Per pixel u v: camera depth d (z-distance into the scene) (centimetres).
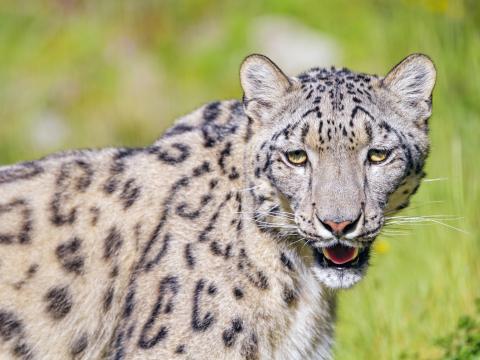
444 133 1914
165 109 3528
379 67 2648
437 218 1745
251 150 1231
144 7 3919
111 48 3791
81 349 1277
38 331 1265
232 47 3619
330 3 3584
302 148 1201
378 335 1605
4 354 1260
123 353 1226
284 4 3697
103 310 1269
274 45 3491
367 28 3309
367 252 1248
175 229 1239
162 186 1268
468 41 2055
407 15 2283
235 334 1219
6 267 1266
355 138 1194
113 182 1288
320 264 1236
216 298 1213
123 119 3516
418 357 1552
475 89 1950
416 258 1736
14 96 3597
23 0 3988
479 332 1528
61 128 3488
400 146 1214
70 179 1298
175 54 3716
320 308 1294
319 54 3350
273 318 1241
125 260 1261
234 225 1227
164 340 1206
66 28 3891
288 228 1222
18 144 3412
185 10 3906
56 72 3703
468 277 1664
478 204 1767
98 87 3625
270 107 1239
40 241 1273
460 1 2134
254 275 1227
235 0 3862
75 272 1270
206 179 1252
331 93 1213
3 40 3841
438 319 1622
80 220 1277
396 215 1338
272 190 1220
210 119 1316
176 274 1220
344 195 1175
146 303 1226
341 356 1606
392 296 1661
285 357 1268
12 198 1291
